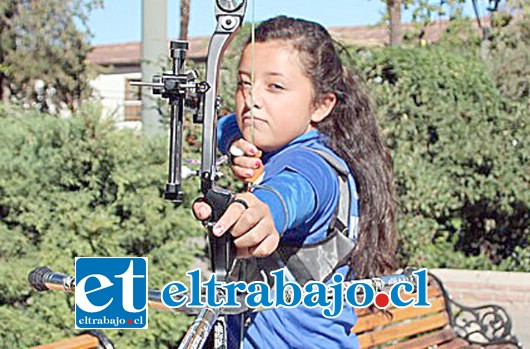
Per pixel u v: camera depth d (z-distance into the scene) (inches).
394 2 527.2
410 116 309.3
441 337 224.7
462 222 333.4
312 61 94.4
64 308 208.5
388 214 100.8
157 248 216.4
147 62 323.6
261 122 93.4
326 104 96.7
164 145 222.1
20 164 214.5
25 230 217.0
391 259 102.0
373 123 101.5
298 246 91.3
